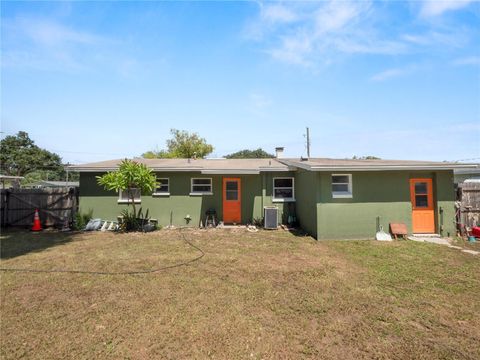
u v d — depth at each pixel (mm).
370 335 4109
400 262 7738
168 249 9219
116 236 11484
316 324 4414
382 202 10906
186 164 14938
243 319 4527
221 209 14258
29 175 50219
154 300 5219
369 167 10320
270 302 5160
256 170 13367
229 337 4023
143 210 13984
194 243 10141
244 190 14375
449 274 6750
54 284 6016
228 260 7891
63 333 4102
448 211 11188
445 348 3812
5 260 7879
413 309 4938
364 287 5910
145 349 3742
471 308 4996
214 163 15758
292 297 5391
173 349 3740
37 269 7051
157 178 14141
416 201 11461
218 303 5105
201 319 4520
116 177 11867
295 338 4027
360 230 10789
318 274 6711
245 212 14344
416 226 11430
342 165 10227
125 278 6391
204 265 7414
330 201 10766
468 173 20438
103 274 6660
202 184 14375
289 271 6934
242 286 5938
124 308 4887
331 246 9641
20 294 5492
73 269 7051
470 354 3689
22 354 3617
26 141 56469
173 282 6145
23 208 13289
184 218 14117
